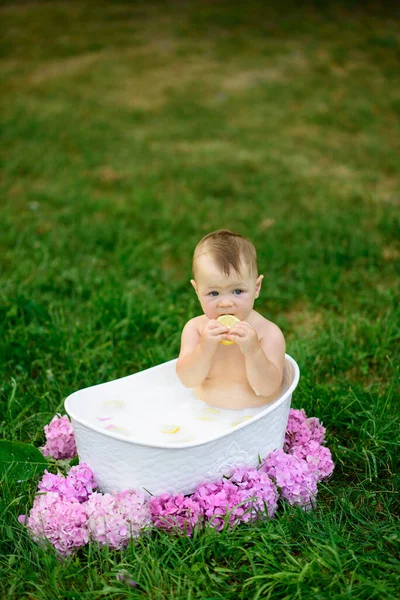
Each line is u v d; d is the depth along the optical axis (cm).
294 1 1400
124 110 877
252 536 213
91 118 841
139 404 260
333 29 1243
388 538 214
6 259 467
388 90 948
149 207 568
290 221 535
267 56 1110
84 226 523
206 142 767
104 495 219
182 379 250
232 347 252
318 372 327
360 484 248
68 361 330
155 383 270
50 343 347
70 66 1088
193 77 1021
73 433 256
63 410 295
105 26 1314
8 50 1179
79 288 413
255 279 246
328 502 241
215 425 246
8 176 654
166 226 525
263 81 994
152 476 220
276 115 859
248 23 1292
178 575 201
